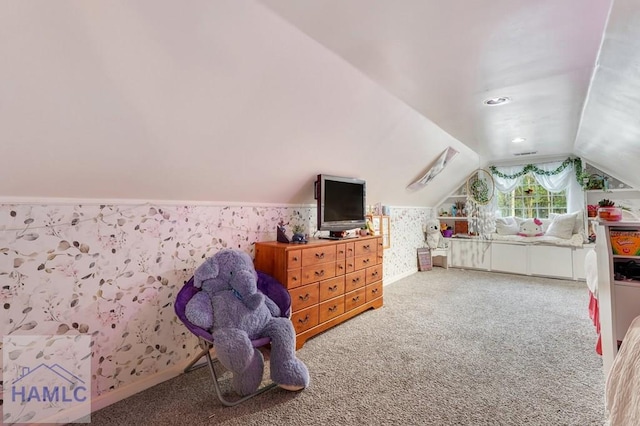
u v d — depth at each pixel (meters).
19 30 1.00
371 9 1.30
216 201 2.40
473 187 5.63
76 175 1.58
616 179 4.56
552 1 1.27
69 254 1.67
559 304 3.58
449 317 3.16
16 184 1.46
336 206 3.04
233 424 1.59
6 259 1.48
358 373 2.07
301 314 2.51
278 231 2.70
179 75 1.39
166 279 2.09
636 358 1.25
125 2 1.06
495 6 1.30
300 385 1.85
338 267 2.90
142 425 1.59
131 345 1.91
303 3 1.26
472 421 1.60
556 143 4.05
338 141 2.56
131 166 1.71
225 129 1.82
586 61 1.78
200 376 2.10
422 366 2.16
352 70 1.88
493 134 3.58
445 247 5.88
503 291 4.16
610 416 1.36
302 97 1.90
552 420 1.60
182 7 1.16
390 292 4.14
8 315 1.49
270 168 2.40
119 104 1.37
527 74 1.97
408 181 4.27
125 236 1.89
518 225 5.43
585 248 4.61
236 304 1.94
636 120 2.03
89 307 1.74
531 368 2.13
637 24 1.14
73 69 1.17
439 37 1.54
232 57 1.44
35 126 1.28
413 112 2.71
